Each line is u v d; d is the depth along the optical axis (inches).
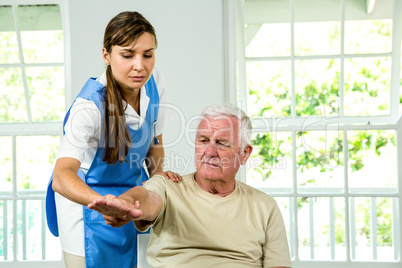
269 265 68.4
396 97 132.3
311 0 126.6
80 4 117.6
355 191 142.3
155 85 78.5
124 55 65.9
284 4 127.0
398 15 127.0
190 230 65.7
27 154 145.8
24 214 144.8
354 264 119.7
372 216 145.2
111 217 55.5
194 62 116.9
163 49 117.2
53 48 133.0
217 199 66.8
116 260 73.5
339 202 146.5
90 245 71.9
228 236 65.9
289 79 132.3
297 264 121.0
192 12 116.9
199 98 116.8
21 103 138.3
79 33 117.6
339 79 131.7
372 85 132.8
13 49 133.2
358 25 129.5
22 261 124.3
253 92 133.3
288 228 149.4
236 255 66.2
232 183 68.4
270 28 129.0
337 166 139.7
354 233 146.6
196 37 116.8
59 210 73.9
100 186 73.9
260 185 142.3
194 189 67.7
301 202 148.3
